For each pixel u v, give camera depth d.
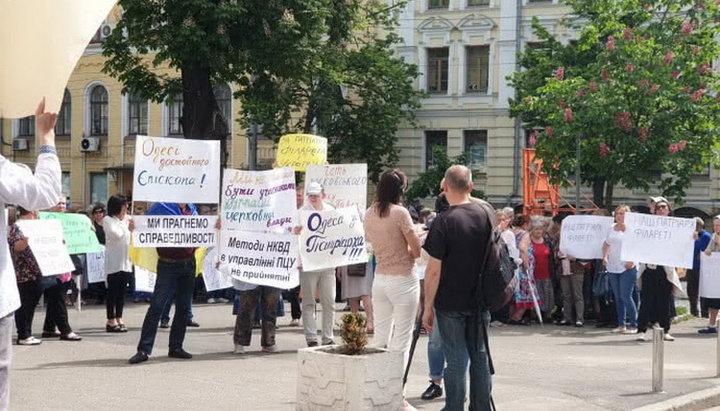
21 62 4.30
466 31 40.72
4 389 4.58
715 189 36.31
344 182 13.75
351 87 37.28
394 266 9.08
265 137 39.59
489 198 40.28
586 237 17.59
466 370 8.02
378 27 41.28
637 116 21.83
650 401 10.01
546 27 39.12
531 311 18.34
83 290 19.94
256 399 9.50
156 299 11.92
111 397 9.45
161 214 12.10
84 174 45.78
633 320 16.83
